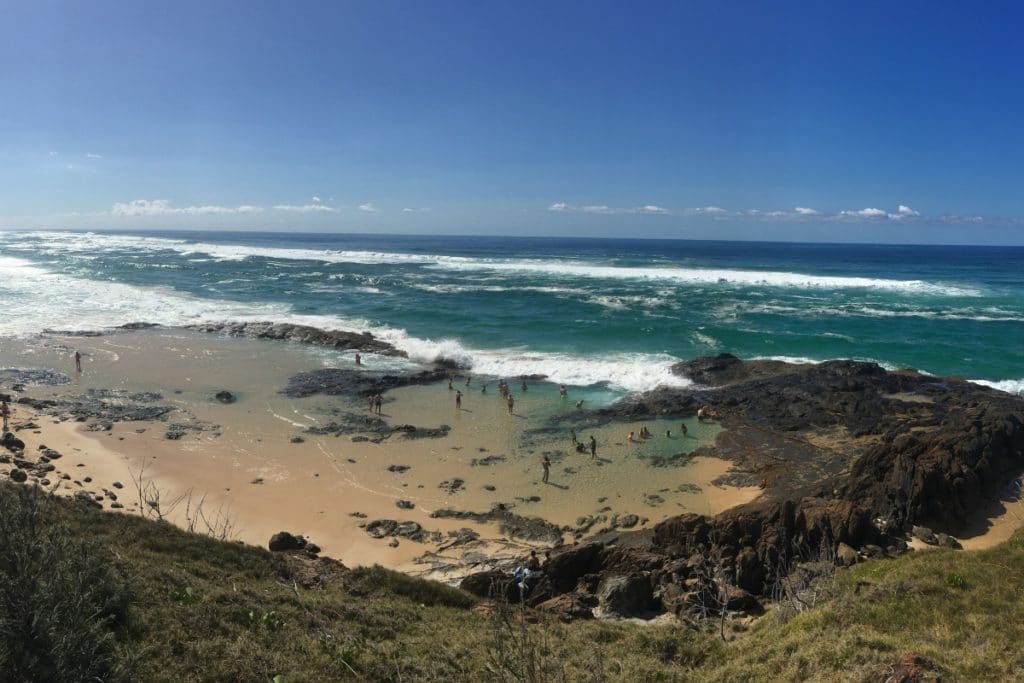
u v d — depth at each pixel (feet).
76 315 167.22
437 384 114.01
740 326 156.46
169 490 68.90
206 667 26.45
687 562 50.57
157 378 113.29
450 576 52.80
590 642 34.71
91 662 23.31
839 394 97.86
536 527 62.13
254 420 92.99
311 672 28.09
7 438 78.07
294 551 54.49
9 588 23.52
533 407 101.09
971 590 37.81
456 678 29.43
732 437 86.38
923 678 27.02
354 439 86.07
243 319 163.43
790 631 36.09
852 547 53.47
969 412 84.53
